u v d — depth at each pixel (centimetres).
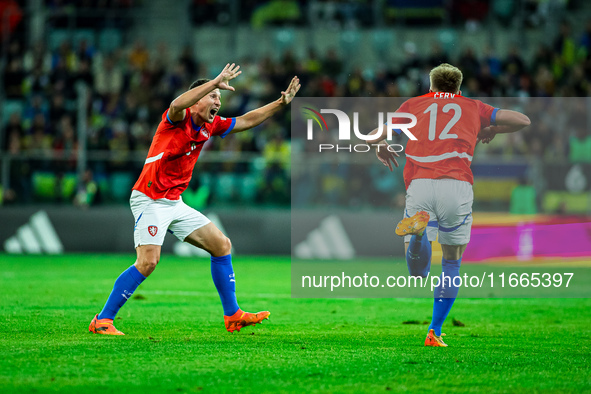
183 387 1412
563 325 2381
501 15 6956
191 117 1930
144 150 5456
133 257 4838
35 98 5950
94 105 5844
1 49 6738
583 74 6291
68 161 5056
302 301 2955
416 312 2666
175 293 3134
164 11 7175
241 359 1683
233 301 2061
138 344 1847
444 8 6950
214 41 7112
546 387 1460
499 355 1794
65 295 2969
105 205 5094
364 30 6969
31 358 1642
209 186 5012
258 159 4984
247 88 6059
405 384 1468
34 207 5088
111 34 7038
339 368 1606
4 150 5478
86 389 1383
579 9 7050
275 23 7094
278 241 4978
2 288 3197
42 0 7075
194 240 2012
